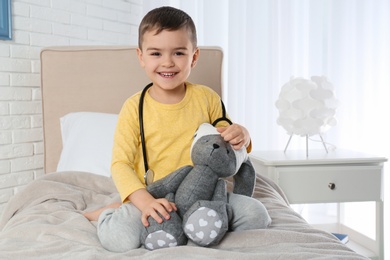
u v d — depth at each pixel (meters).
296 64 2.96
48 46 2.47
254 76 2.96
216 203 1.18
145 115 1.38
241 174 1.41
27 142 2.49
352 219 2.90
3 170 2.38
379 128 2.83
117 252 1.19
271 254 1.04
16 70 2.41
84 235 1.27
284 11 2.92
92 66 2.38
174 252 1.08
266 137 2.99
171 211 1.17
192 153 1.28
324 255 1.05
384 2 2.80
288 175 2.04
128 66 2.38
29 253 1.12
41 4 2.51
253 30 2.93
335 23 2.86
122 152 1.35
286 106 2.20
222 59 2.36
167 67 1.32
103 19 2.88
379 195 2.11
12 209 1.68
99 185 1.83
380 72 2.82
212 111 1.49
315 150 2.40
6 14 2.30
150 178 1.35
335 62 2.87
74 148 2.08
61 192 1.72
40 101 2.54
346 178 2.07
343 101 2.88
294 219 1.38
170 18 1.32
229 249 1.16
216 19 2.98
